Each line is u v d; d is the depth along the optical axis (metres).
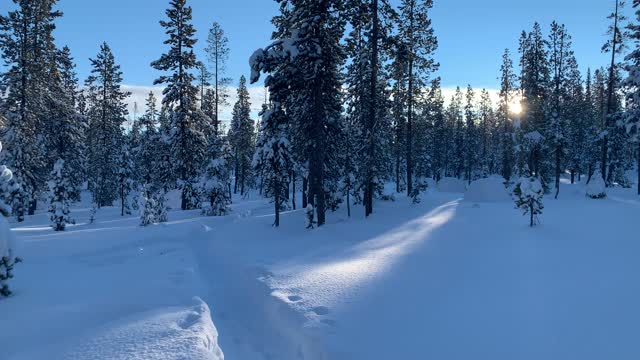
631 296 8.32
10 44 32.69
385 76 30.53
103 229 21.17
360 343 6.68
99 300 8.79
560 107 46.25
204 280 12.30
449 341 6.66
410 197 32.75
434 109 69.19
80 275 11.34
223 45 44.38
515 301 8.34
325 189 25.73
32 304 8.41
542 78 41.78
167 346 6.32
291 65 20.67
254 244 16.97
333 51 22.00
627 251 12.39
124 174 37.66
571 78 56.19
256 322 9.05
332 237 17.77
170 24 33.69
